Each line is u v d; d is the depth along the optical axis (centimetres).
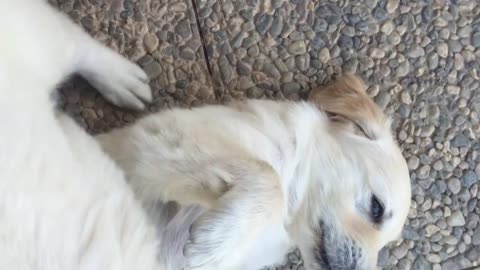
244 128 47
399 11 58
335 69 56
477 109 58
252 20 55
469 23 58
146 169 43
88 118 52
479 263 56
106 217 38
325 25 56
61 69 44
